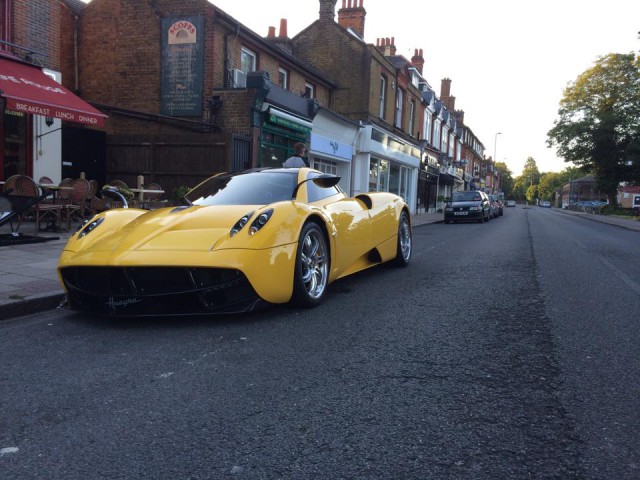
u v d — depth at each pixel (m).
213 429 2.09
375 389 2.52
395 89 23.73
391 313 4.11
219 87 12.60
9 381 2.61
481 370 2.81
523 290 5.18
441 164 35.88
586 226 21.06
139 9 12.85
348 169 19.56
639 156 40.88
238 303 3.54
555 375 2.74
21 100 7.42
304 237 4.04
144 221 3.95
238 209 3.98
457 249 9.38
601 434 2.07
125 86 13.05
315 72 17.86
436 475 1.76
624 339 3.43
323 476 1.75
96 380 2.62
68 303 3.82
